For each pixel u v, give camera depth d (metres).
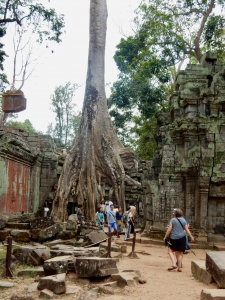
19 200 22.70
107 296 6.48
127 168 26.06
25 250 9.20
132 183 25.98
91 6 22.19
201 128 15.92
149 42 28.41
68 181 19.36
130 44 32.00
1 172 19.30
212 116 16.06
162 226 15.75
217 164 15.57
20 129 26.19
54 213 18.98
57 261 7.55
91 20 22.08
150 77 29.03
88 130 20.23
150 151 32.25
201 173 15.39
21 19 20.77
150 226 16.09
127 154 26.03
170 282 7.65
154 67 27.91
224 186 15.56
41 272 7.78
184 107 16.94
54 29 22.02
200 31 26.86
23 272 7.86
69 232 13.04
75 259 7.82
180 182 16.09
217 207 15.73
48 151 27.81
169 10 28.11
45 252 8.90
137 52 31.86
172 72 32.12
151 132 32.16
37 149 26.02
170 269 9.16
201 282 7.66
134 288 7.02
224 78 16.53
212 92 16.19
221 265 6.94
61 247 10.55
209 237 15.27
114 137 20.98
